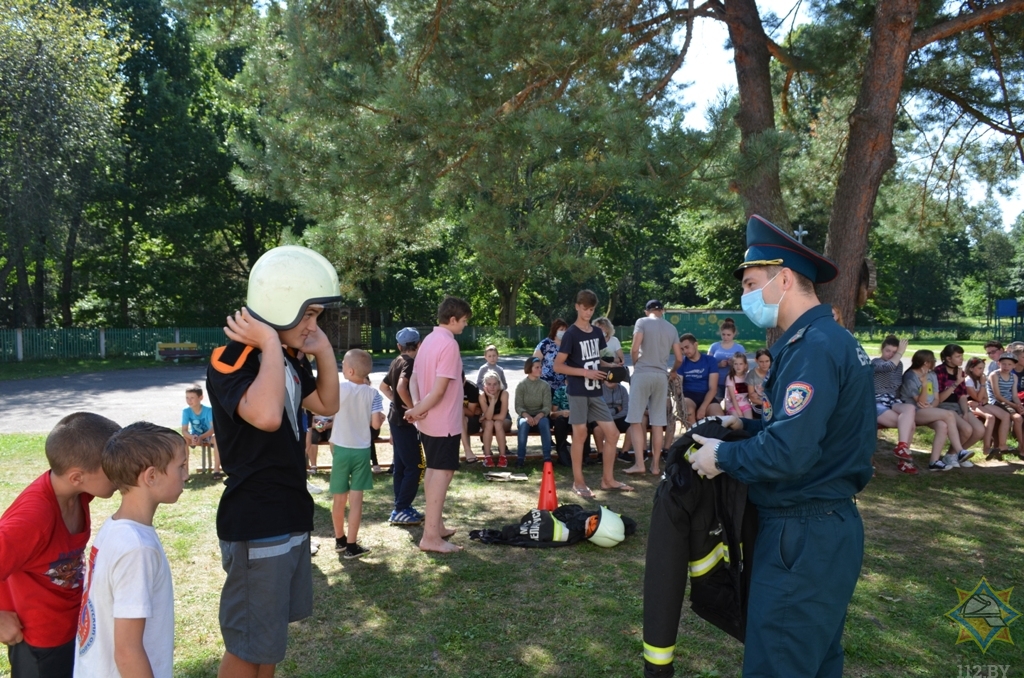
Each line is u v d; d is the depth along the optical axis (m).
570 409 7.14
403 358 6.17
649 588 2.81
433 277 38.28
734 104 6.83
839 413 2.54
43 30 24.22
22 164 23.78
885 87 8.00
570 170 7.41
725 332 9.69
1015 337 51.00
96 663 2.22
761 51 8.85
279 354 2.51
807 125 12.31
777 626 2.50
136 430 2.34
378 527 6.09
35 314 31.06
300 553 2.79
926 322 78.44
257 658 2.63
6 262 26.80
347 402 5.18
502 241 7.83
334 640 4.01
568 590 4.68
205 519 6.17
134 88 31.19
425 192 8.16
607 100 7.84
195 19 9.59
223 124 33.03
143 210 31.33
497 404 8.97
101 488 2.62
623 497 7.06
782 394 2.57
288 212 33.44
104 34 27.38
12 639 2.55
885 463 8.48
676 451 2.80
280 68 8.99
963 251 76.69
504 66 8.42
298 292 2.56
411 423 6.09
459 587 4.74
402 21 9.33
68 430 2.57
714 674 3.60
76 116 24.78
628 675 3.62
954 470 8.17
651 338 7.91
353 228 8.80
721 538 2.82
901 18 7.82
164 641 2.29
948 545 5.61
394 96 7.54
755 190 8.49
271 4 9.38
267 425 2.46
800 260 2.75
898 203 12.92
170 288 33.03
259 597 2.64
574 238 8.27
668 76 8.73
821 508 2.54
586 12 8.18
